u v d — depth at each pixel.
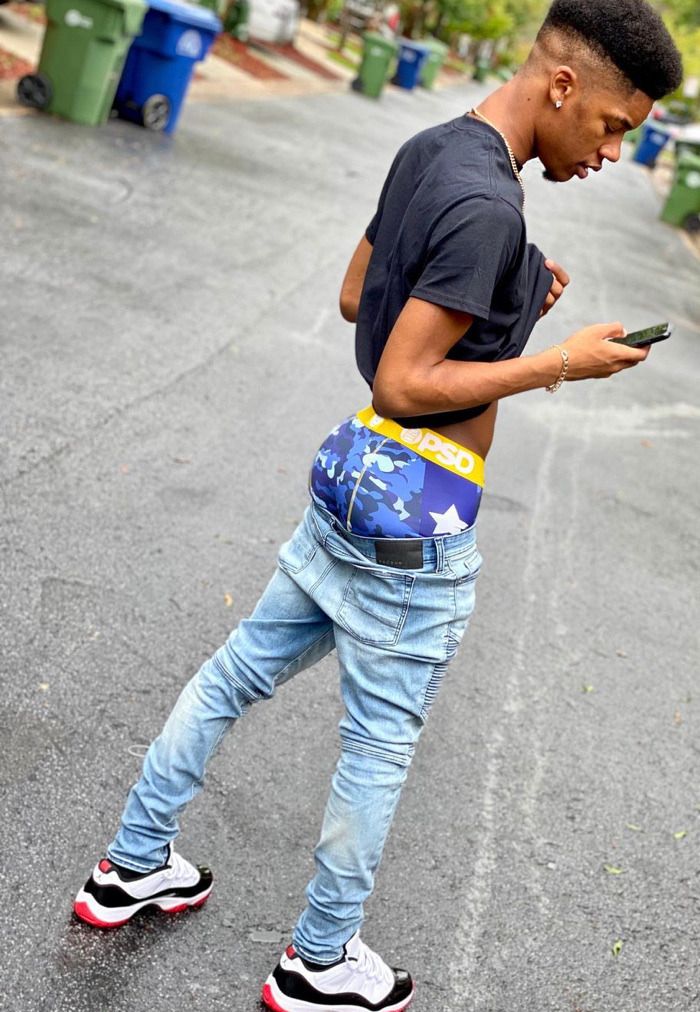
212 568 4.31
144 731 3.31
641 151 35.97
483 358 2.14
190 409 5.70
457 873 3.16
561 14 2.10
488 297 2.00
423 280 2.01
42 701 3.30
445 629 2.28
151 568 4.18
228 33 22.88
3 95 11.37
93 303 6.73
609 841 3.48
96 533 4.30
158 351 6.33
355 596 2.27
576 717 4.13
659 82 2.09
